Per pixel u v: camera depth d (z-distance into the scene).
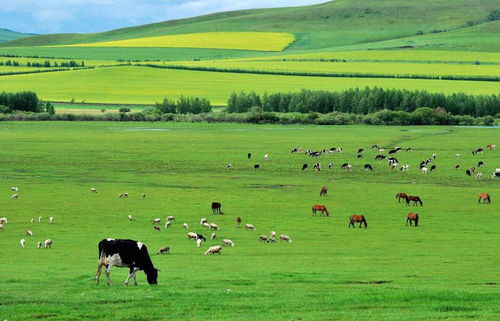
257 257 42.66
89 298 27.75
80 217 60.50
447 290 29.95
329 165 100.94
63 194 73.88
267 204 69.00
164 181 85.50
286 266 38.69
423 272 36.47
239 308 26.22
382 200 71.88
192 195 74.38
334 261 40.81
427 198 73.31
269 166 101.75
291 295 29.03
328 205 68.50
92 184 81.94
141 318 24.42
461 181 88.19
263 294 29.19
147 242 49.28
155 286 31.50
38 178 87.06
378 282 33.25
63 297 27.95
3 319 23.91
